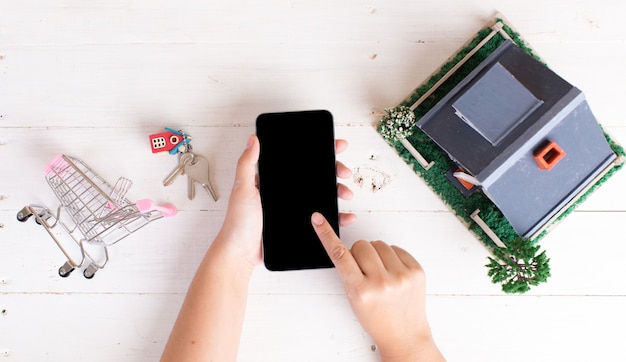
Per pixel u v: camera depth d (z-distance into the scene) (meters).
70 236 0.96
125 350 0.96
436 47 0.96
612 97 0.95
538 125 0.82
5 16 0.96
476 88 0.83
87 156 0.95
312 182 0.81
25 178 0.96
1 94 0.96
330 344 0.96
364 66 0.96
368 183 0.95
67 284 0.95
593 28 0.95
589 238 0.95
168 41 0.96
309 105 0.96
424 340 0.81
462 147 0.85
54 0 0.96
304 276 0.96
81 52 0.96
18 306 0.96
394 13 0.96
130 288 0.96
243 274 0.83
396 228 0.95
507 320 0.96
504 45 0.87
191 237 0.96
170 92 0.96
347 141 0.95
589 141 0.86
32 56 0.96
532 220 0.88
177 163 0.96
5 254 0.96
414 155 0.92
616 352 0.95
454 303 0.95
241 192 0.76
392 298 0.75
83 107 0.96
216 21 0.96
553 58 0.96
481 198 0.94
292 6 0.96
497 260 0.94
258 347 0.96
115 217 0.92
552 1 0.95
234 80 0.96
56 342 0.96
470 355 0.96
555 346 0.96
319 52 0.96
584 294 0.95
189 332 0.74
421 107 0.94
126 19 0.96
